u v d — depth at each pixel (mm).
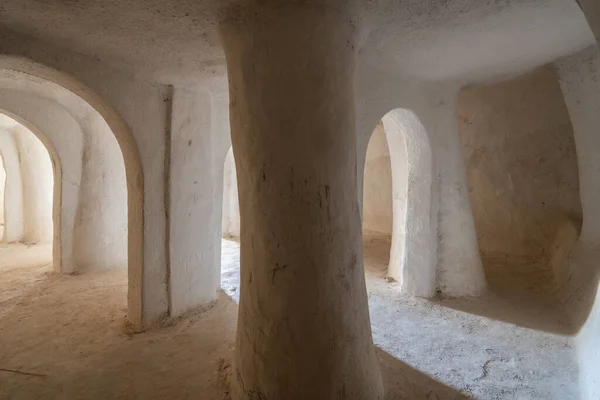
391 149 4441
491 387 2461
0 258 5883
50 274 4992
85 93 2943
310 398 1938
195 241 3709
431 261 3953
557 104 4730
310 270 1924
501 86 4883
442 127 3951
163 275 3459
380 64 3148
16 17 2154
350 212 2057
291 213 1916
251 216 2031
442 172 3979
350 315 2037
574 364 2711
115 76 2953
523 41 2861
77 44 2547
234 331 3297
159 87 3312
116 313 3709
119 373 2670
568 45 3094
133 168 3295
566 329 3246
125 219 5457
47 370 2713
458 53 3021
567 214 4938
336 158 1968
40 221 7023
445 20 2350
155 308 3412
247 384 2088
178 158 3473
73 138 4902
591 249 3600
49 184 7016
